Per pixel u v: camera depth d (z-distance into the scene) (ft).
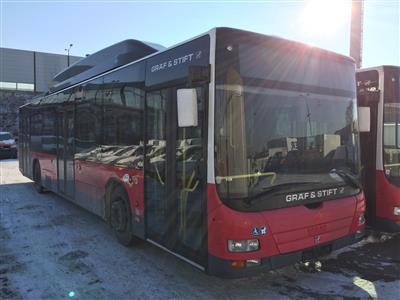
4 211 27.53
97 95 21.91
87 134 23.36
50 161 30.73
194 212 13.62
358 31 32.73
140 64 17.38
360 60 32.76
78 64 26.03
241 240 12.25
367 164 19.42
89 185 23.24
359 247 19.47
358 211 15.48
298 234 13.24
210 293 14.16
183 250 14.32
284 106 13.85
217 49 12.70
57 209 28.19
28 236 21.31
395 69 19.15
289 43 14.23
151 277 15.61
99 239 20.67
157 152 15.92
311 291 14.33
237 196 12.45
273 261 12.71
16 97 120.98
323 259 17.69
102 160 21.25
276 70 13.78
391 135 19.02
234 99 12.80
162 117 15.56
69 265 16.93
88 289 14.53
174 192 14.78
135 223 17.94
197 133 13.34
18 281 15.25
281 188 13.26
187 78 13.79
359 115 17.33
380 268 16.65
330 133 15.19
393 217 18.52
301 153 14.08
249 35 13.28
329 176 14.76
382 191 18.83
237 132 12.76
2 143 71.41
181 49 14.42
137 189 17.58
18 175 48.21
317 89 14.93
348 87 16.19
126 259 17.61
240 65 13.00
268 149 13.25
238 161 12.64
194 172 13.56
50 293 14.21
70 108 26.21
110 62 21.21
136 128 17.60
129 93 18.28
